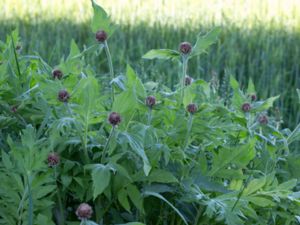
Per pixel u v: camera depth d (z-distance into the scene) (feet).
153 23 13.88
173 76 10.62
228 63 12.16
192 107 3.79
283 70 11.93
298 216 3.91
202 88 4.47
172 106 3.98
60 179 3.78
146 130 3.69
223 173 3.81
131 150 3.79
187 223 3.93
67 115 3.75
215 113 4.04
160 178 3.67
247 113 4.11
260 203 3.68
